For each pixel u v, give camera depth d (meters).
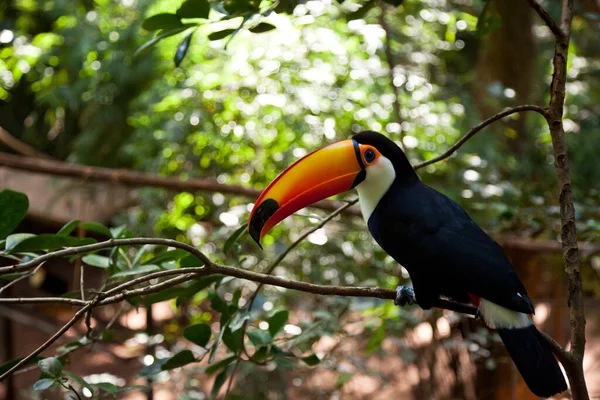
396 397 7.09
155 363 3.62
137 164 7.83
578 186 7.18
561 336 7.52
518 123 7.42
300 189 3.50
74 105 8.48
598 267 7.11
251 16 3.20
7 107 9.52
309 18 5.49
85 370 7.98
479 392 6.67
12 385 7.42
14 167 6.39
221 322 3.75
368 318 6.02
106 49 8.24
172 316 7.73
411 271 3.43
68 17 8.66
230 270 2.97
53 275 9.34
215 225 7.66
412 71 7.75
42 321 8.04
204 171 7.43
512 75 7.36
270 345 3.77
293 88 7.07
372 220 3.56
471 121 7.38
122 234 3.71
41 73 8.91
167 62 8.01
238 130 7.05
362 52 7.38
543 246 5.89
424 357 6.83
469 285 3.19
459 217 3.44
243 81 7.19
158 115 7.61
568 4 3.17
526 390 6.64
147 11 7.99
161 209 7.47
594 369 8.94
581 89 8.79
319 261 6.79
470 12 8.20
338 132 7.16
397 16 7.92
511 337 3.03
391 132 6.99
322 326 5.09
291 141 7.12
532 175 7.34
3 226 3.08
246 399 6.28
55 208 8.14
